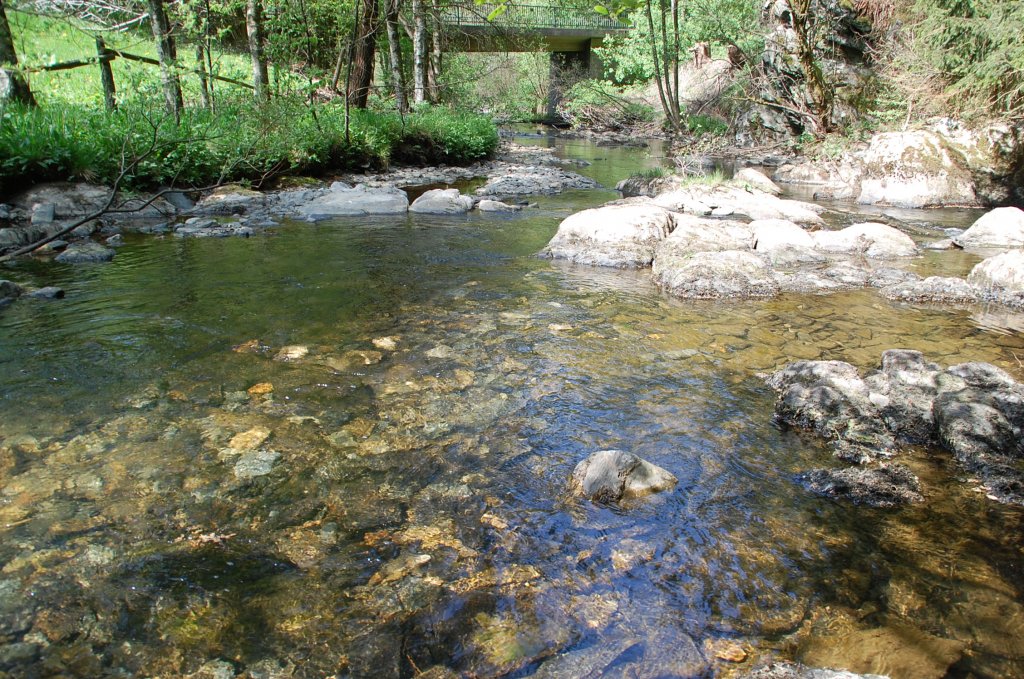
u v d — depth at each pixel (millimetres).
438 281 6184
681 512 2738
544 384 3961
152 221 8555
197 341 4488
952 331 5133
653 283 6352
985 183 12016
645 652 2008
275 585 2260
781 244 7426
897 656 1999
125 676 1886
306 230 8312
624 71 30516
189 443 3162
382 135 14477
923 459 3236
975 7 12555
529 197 11648
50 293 5367
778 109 20016
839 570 2400
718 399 3830
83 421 3342
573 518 2678
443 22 20625
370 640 2033
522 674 1921
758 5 21359
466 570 2357
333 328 4812
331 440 3234
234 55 17297
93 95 12609
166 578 2275
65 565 2316
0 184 8188
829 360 4418
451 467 3033
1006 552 2520
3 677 1857
